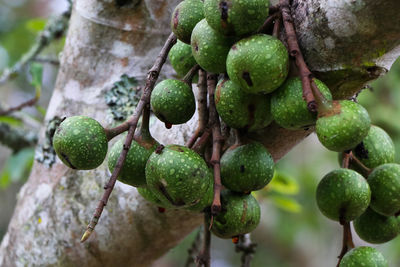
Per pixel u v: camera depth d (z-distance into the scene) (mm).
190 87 672
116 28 769
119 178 665
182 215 747
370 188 692
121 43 772
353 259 684
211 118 663
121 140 669
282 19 648
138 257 775
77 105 779
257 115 653
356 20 629
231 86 649
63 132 646
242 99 648
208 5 631
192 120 723
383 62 650
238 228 665
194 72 677
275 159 722
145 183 666
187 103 667
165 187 636
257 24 631
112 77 775
